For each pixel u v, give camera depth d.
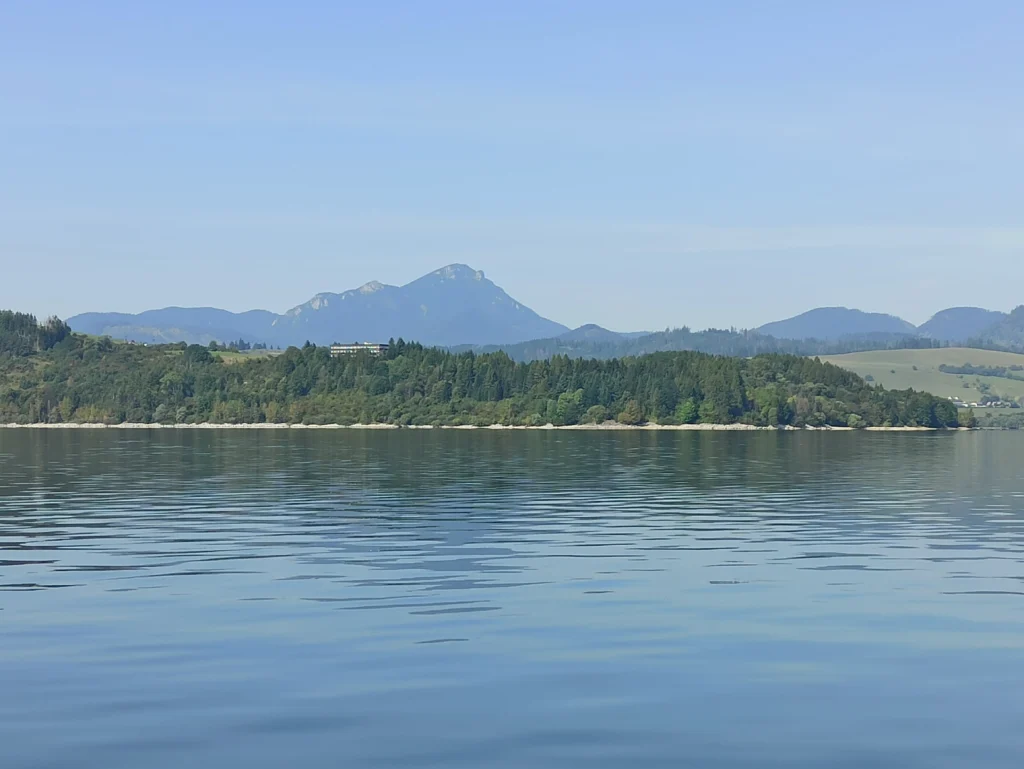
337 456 175.00
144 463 154.50
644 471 140.62
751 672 36.75
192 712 32.50
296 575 55.69
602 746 29.89
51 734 30.67
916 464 162.25
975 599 49.47
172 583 53.28
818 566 59.16
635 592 50.91
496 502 96.00
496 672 36.62
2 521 80.31
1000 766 28.61
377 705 33.19
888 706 33.31
